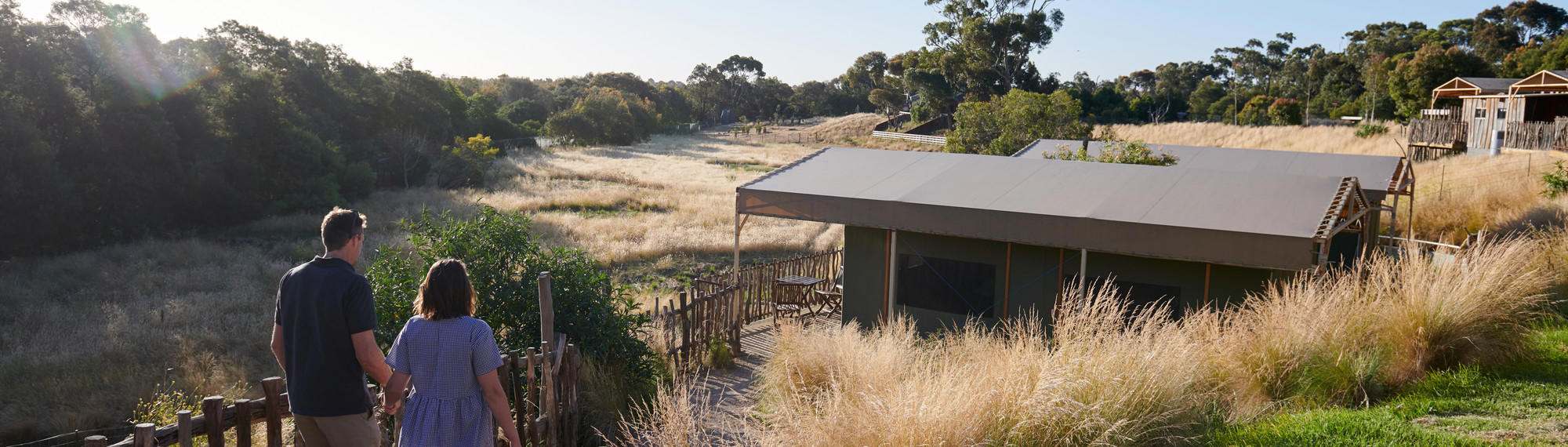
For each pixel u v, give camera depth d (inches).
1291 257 345.1
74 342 535.5
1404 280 261.9
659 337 388.2
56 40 1069.1
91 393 454.9
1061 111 1408.7
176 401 445.7
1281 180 431.8
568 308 330.3
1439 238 632.4
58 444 409.1
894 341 287.9
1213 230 360.5
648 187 1498.5
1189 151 714.8
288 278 133.0
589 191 1403.8
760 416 265.1
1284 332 242.5
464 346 135.0
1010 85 2672.2
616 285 738.2
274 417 146.6
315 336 128.4
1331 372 234.8
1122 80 5054.1
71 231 933.2
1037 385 185.2
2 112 895.1
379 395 179.2
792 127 3929.6
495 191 1457.9
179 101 1135.6
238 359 520.7
